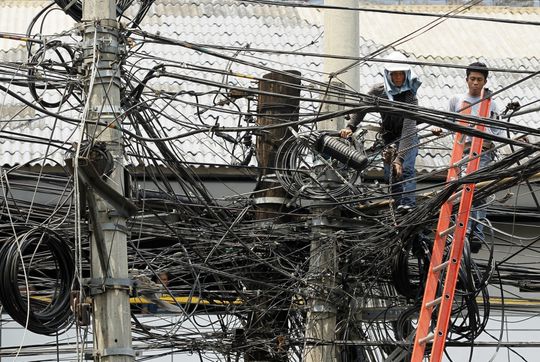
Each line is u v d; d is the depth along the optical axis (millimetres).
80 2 33156
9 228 34906
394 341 36562
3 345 42938
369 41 53219
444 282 34562
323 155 35656
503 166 32281
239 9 53406
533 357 46375
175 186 43250
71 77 31469
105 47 30922
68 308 32375
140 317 40312
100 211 29984
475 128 33844
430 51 53719
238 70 49562
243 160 38781
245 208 35781
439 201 33625
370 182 42375
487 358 45812
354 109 32000
